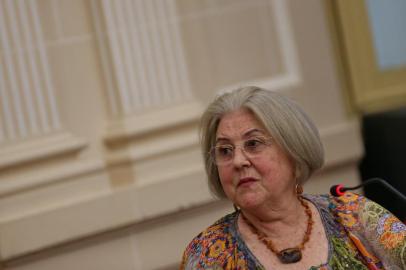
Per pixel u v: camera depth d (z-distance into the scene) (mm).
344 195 5715
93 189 9719
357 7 11766
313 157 5305
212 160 5410
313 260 5156
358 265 5219
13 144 9453
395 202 10867
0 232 9273
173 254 10008
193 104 10258
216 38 10578
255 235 5324
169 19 10242
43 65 9625
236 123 5195
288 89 10922
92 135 9805
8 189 9352
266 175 5141
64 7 9758
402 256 5195
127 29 10016
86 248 9680
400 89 11945
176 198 9922
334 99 11172
